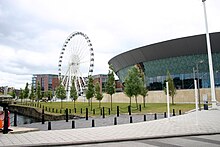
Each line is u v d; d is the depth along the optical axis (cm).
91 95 4041
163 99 5253
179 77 5922
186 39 5503
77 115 2838
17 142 999
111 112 3088
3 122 1346
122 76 7819
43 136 1165
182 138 1117
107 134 1220
